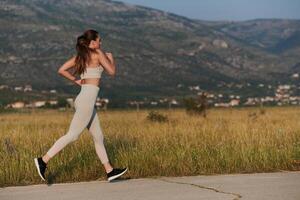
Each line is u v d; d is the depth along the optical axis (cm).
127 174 886
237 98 18625
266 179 812
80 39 814
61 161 912
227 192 708
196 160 938
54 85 18800
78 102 810
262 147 1002
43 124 2831
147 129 1577
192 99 4381
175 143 1057
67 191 739
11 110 8962
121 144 1060
